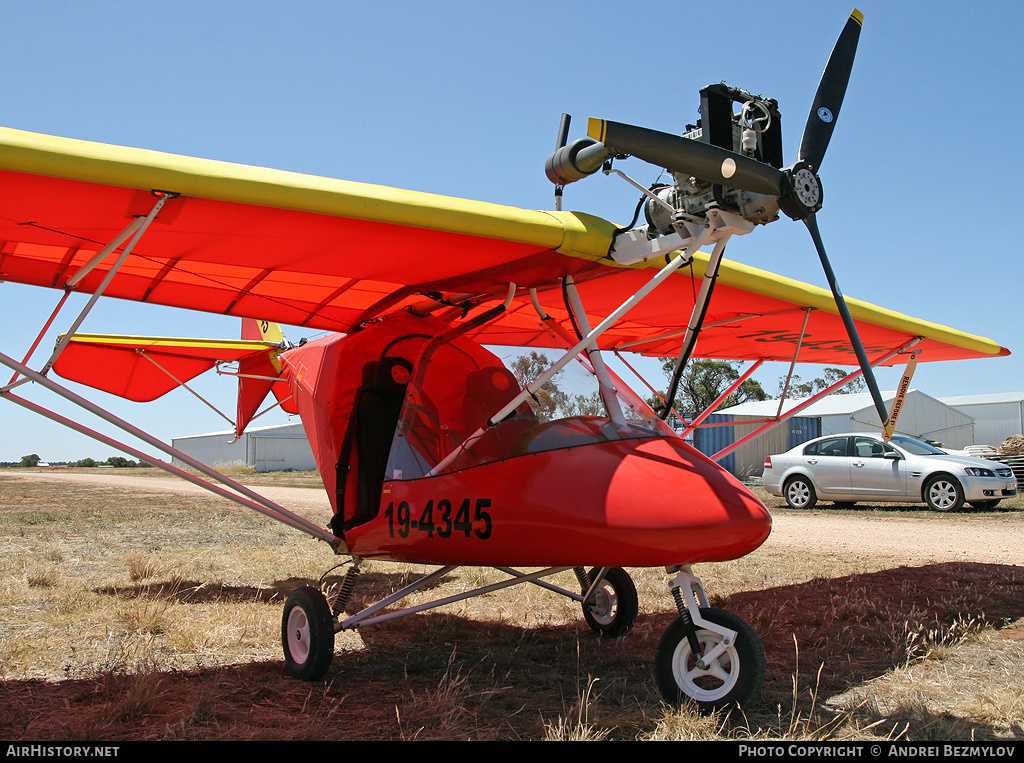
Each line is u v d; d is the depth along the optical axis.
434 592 7.09
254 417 9.62
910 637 4.71
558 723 3.50
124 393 8.77
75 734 3.34
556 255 4.35
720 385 32.84
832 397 28.64
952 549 9.05
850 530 11.12
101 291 4.01
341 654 4.91
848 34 4.34
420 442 4.56
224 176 3.39
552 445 4.07
